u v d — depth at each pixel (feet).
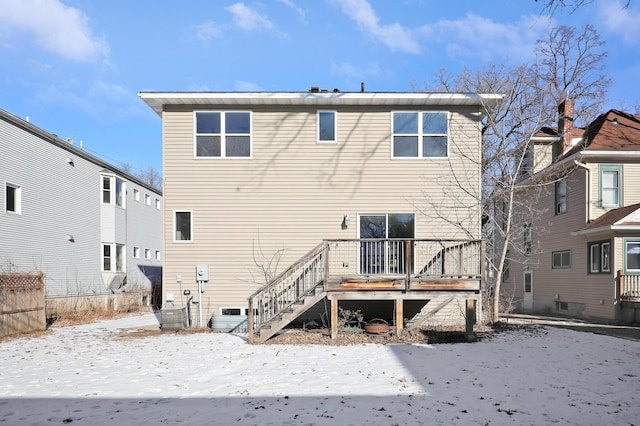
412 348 27.48
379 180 39.68
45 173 53.93
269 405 16.63
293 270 34.50
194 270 38.81
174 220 39.19
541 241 61.05
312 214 39.37
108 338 33.71
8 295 36.19
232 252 38.99
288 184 39.55
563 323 43.57
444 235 39.22
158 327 40.73
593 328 38.83
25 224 50.16
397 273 34.96
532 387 18.78
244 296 38.68
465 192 39.24
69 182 58.80
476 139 40.09
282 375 21.08
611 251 45.83
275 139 39.86
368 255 38.60
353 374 21.11
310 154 39.81
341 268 38.47
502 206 57.77
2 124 46.85
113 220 67.77
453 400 17.03
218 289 38.70
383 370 21.83
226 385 19.47
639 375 20.81
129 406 16.78
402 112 40.32
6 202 47.65
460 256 32.07
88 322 46.96
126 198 72.49
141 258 78.79
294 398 17.47
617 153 48.91
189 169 39.50
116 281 67.26
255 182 39.55
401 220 39.52
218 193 39.40
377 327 31.86
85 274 61.77
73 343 31.50
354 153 39.88
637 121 55.62
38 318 39.55
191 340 31.76
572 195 53.42
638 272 45.03
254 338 30.19
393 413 15.60
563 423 14.71
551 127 64.69
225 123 39.96
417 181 39.73
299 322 37.73
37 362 24.79
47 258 53.93
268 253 39.01
